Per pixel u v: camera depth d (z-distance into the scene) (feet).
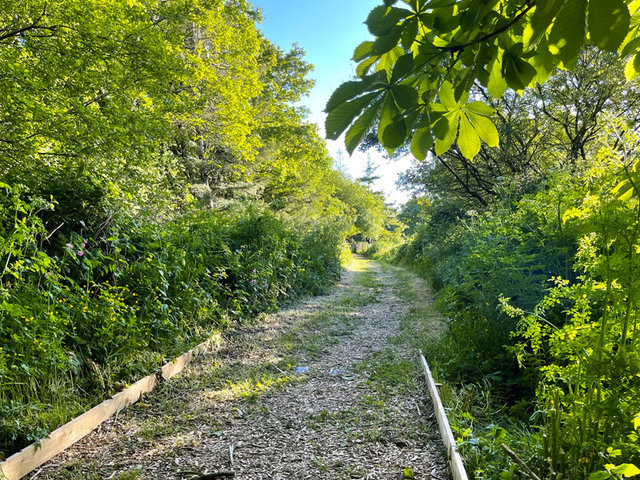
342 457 8.65
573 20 2.00
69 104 16.05
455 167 41.55
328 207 70.64
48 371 10.07
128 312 13.60
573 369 7.68
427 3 2.68
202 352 15.51
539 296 13.12
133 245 15.20
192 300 17.07
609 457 6.44
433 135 3.33
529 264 14.71
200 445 9.29
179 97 21.43
